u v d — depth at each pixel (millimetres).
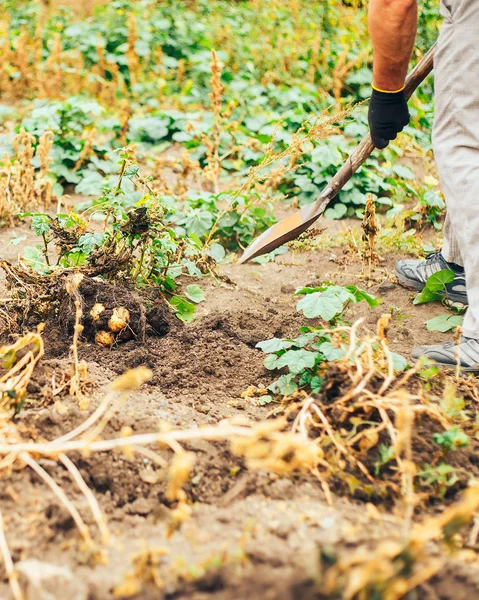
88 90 7465
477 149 2734
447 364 2857
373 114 3049
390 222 4543
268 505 2055
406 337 3258
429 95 7262
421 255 4219
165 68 7828
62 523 1962
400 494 2117
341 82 7324
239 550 1782
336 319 3033
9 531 1926
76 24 8750
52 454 2053
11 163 5062
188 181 5348
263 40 8133
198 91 7355
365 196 4945
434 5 7238
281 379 2711
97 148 5547
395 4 2652
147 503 2090
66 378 2561
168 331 3121
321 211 3305
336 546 1813
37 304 3014
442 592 1716
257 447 1782
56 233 3264
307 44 8102
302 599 1598
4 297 3379
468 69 2646
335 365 2332
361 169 4980
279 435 1889
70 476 2127
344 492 2133
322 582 1570
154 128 5996
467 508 1615
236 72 7859
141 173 5434
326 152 5000
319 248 4363
